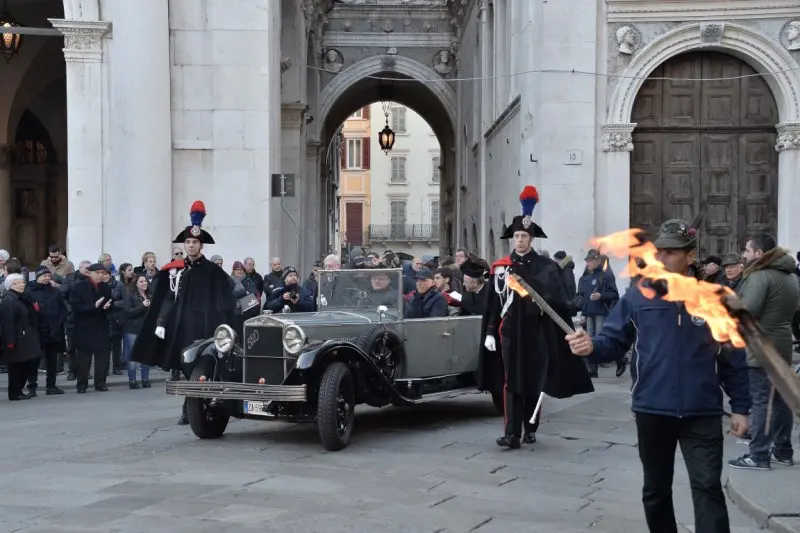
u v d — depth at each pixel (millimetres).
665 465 5121
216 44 18219
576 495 7445
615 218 18422
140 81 17688
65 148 29469
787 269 7617
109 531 6238
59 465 8430
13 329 12828
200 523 6438
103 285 14141
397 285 10586
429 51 35438
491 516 6742
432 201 66438
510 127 22375
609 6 18391
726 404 12234
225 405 9781
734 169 18734
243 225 18266
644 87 18781
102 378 14258
